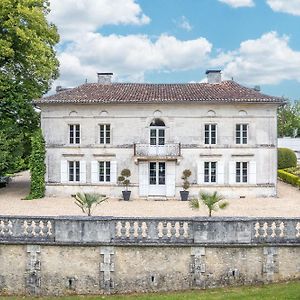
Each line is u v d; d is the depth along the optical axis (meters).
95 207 29.55
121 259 16.53
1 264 16.86
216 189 34.59
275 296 14.63
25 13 34.22
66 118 34.94
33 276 16.70
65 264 16.62
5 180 41.00
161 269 16.45
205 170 34.88
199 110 34.56
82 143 34.94
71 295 16.52
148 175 34.84
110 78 39.09
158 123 34.91
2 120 34.75
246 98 33.91
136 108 34.62
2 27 34.44
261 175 34.78
